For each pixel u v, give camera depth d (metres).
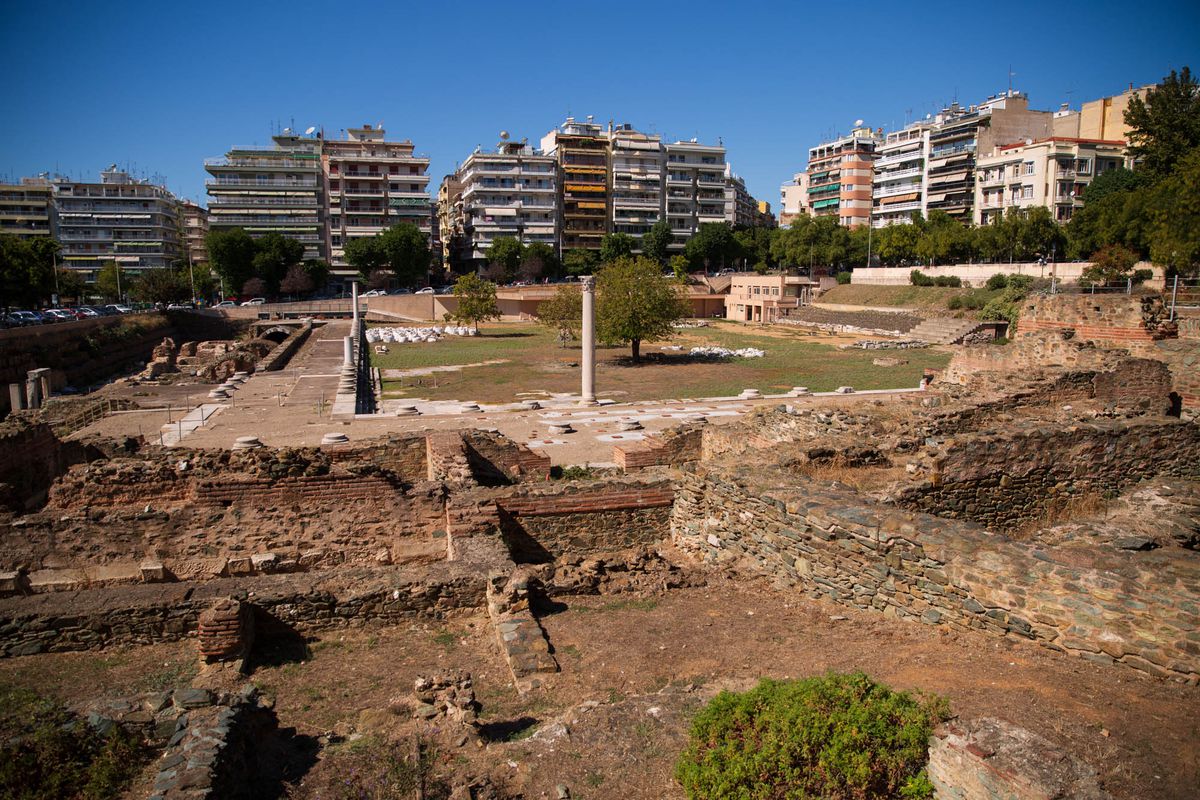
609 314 55.84
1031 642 8.00
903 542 9.25
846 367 53.66
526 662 8.70
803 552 10.62
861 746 5.30
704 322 99.69
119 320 68.75
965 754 4.96
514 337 82.75
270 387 41.34
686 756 5.74
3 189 137.12
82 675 8.91
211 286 122.19
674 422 33.03
